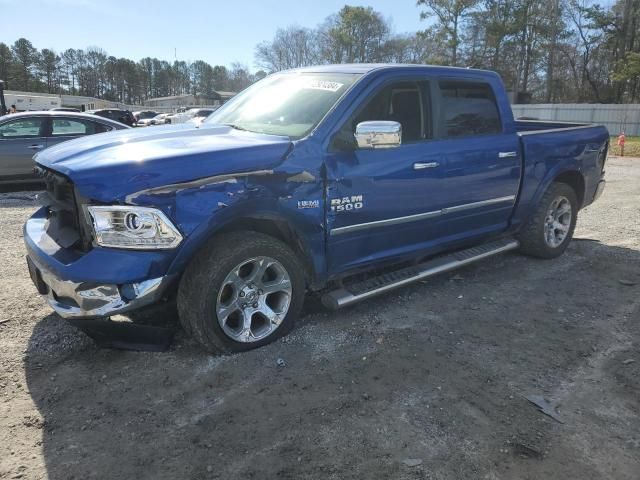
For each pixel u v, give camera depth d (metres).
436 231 4.54
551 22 50.25
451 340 3.81
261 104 4.32
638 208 8.74
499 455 2.62
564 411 2.99
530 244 5.62
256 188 3.29
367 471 2.49
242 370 3.33
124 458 2.56
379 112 4.02
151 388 3.13
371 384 3.21
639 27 46.19
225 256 3.27
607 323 4.15
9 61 111.19
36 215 3.99
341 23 67.19
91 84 123.31
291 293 3.66
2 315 4.11
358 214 3.85
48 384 3.18
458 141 4.52
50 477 2.43
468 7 51.12
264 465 2.52
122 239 2.98
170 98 110.12
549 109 39.06
